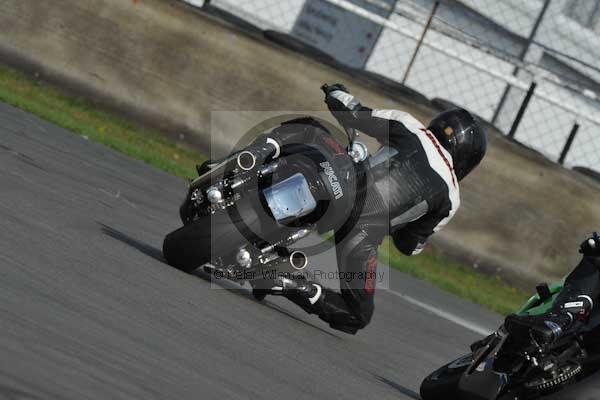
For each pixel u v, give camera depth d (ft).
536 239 143.54
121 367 36.96
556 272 143.64
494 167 143.33
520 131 159.43
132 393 34.27
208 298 58.49
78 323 40.75
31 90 143.54
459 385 51.55
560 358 49.52
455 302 112.37
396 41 160.45
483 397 50.65
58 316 40.60
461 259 142.82
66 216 66.69
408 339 76.43
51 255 52.26
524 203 143.54
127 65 147.13
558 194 143.74
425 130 64.03
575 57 158.71
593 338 49.55
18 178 74.43
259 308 63.82
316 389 46.19
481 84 158.81
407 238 66.08
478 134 65.10
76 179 86.89
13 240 52.29
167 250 61.87
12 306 39.37
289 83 147.02
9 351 33.60
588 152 160.15
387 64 161.07
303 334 61.26
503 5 157.38
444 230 142.82
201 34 146.92
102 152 115.34
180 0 150.20
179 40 146.92
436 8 154.51
